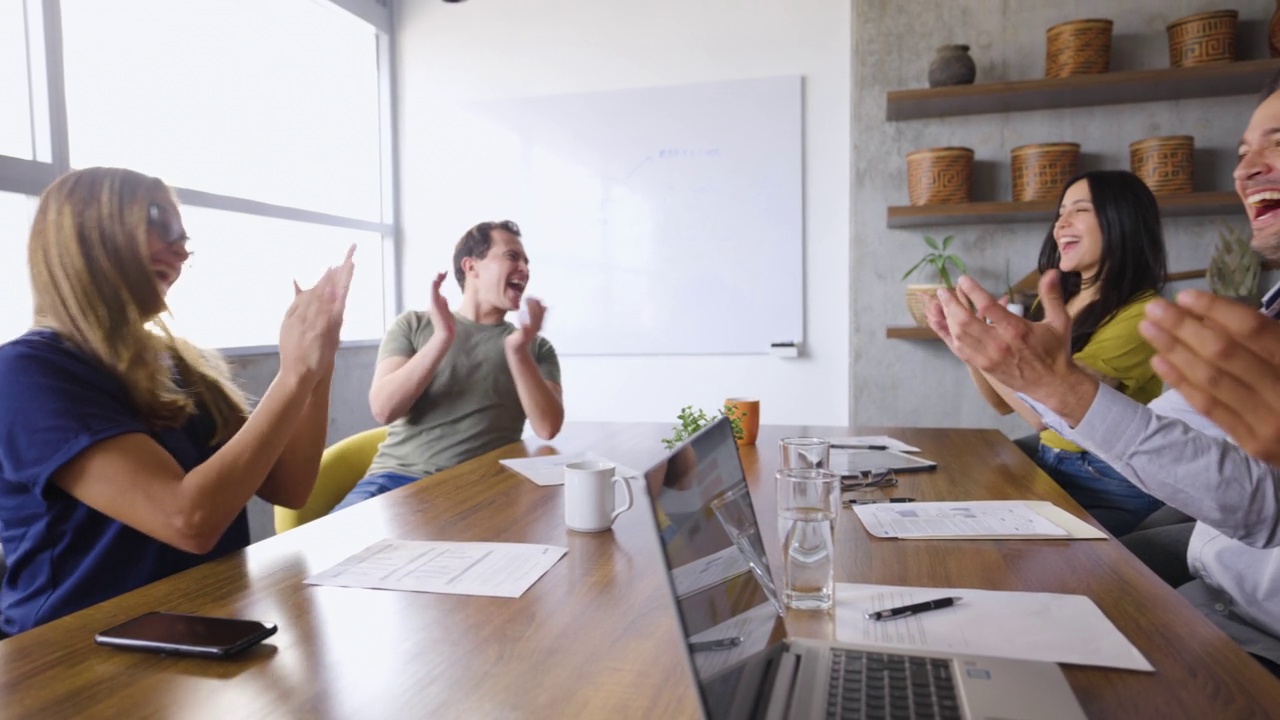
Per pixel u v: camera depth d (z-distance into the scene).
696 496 0.72
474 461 1.80
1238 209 2.87
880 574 0.98
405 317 2.28
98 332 1.13
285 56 3.56
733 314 3.69
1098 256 2.02
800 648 0.73
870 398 3.35
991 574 0.97
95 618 0.88
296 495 1.46
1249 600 1.13
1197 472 0.95
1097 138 3.10
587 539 1.17
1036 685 0.65
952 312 0.91
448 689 0.70
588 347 3.86
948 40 3.20
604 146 3.80
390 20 4.01
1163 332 0.61
